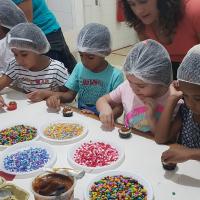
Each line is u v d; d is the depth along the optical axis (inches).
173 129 54.9
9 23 81.0
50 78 78.6
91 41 69.4
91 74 75.5
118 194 40.2
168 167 44.9
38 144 53.1
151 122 58.3
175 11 62.6
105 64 75.5
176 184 42.2
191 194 40.3
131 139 53.6
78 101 79.4
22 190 41.1
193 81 46.6
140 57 56.9
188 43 66.4
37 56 76.3
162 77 58.2
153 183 42.6
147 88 58.7
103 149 51.3
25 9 90.1
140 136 54.6
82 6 171.3
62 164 47.9
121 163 47.4
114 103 69.0
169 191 41.0
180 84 49.7
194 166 45.4
